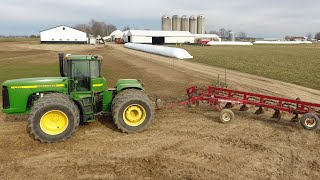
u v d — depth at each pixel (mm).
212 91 11844
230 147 7871
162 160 7078
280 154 7445
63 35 92438
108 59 36594
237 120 10281
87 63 8953
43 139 8008
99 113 9406
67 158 7207
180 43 105000
